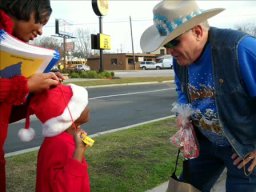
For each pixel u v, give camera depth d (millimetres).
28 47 2203
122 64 75250
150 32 2797
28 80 2238
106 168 5297
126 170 5211
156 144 6711
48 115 2426
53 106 2418
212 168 3164
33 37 2410
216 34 2656
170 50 2695
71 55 72000
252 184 2801
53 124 2426
